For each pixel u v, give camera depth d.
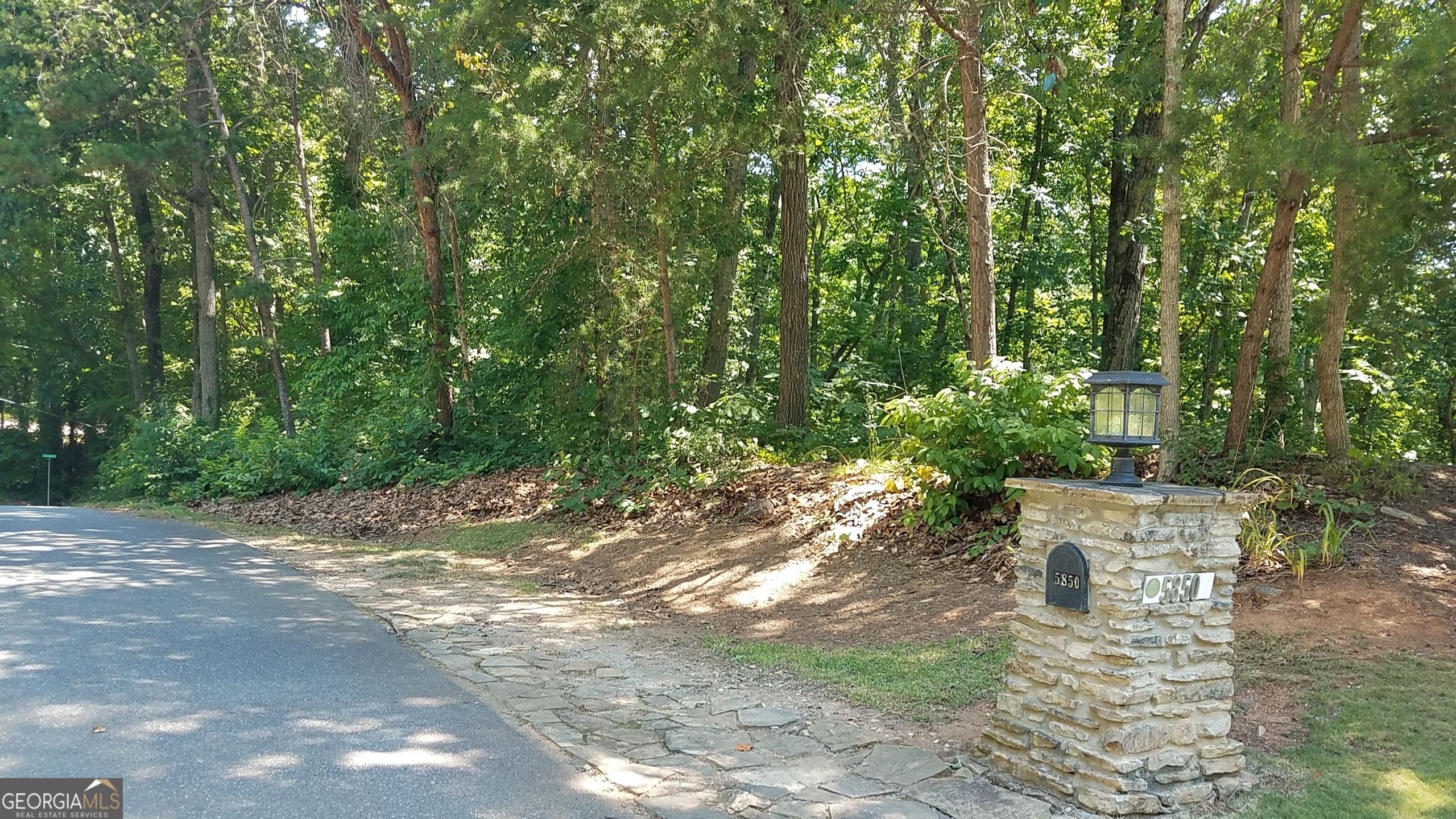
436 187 17.33
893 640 7.13
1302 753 4.66
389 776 4.29
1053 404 8.93
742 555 10.12
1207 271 16.83
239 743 4.57
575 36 12.70
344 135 19.17
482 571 11.02
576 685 6.19
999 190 16.19
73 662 5.82
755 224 20.66
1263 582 6.97
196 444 22.59
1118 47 14.21
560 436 14.88
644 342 14.01
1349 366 15.54
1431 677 5.32
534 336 15.42
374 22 15.84
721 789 4.41
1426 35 7.32
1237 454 9.34
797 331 14.62
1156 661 4.21
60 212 29.02
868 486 10.62
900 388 16.52
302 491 18.17
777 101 13.54
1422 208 8.20
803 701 5.95
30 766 4.10
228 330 35.50
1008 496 4.95
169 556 11.03
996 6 11.09
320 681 5.79
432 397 17.84
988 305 10.96
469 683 6.07
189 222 30.08
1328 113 8.45
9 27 22.86
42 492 35.91
